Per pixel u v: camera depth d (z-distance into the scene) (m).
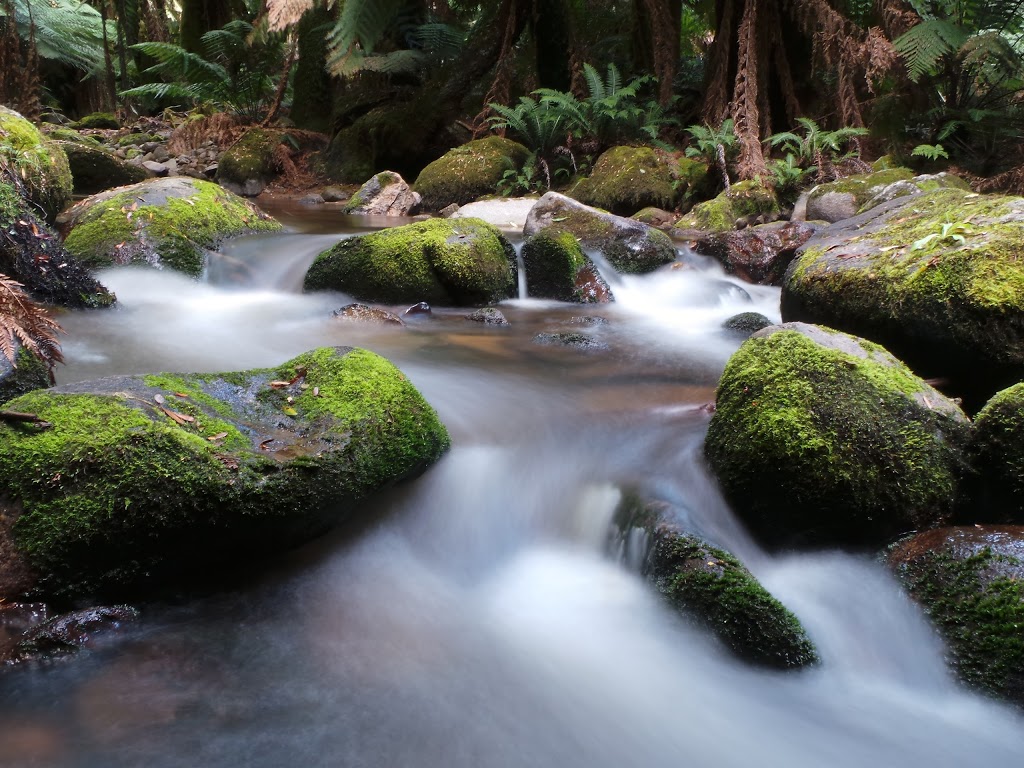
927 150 8.54
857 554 2.71
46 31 17.59
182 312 5.44
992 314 3.29
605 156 10.49
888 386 2.88
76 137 13.22
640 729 2.19
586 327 5.61
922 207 4.75
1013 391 2.77
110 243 6.00
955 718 2.21
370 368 3.12
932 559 2.49
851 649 2.47
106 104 18.70
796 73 11.12
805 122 9.58
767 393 2.93
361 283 5.89
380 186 10.89
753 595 2.41
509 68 12.43
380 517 2.96
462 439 3.53
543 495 3.24
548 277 6.42
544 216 7.38
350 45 11.03
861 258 4.08
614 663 2.44
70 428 2.39
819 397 2.82
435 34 13.61
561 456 3.44
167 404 2.68
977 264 3.42
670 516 2.78
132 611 2.35
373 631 2.50
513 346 5.06
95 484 2.30
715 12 11.03
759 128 10.32
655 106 11.09
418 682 2.27
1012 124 8.92
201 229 6.59
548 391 4.22
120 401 2.57
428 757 2.00
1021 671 2.15
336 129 13.62
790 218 8.96
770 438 2.77
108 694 2.08
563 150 11.29
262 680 2.21
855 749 2.14
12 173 5.64
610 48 13.27
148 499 2.32
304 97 14.95
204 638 2.35
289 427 2.84
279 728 2.04
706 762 2.08
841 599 2.59
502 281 6.13
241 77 15.16
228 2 16.50
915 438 2.75
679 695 2.33
